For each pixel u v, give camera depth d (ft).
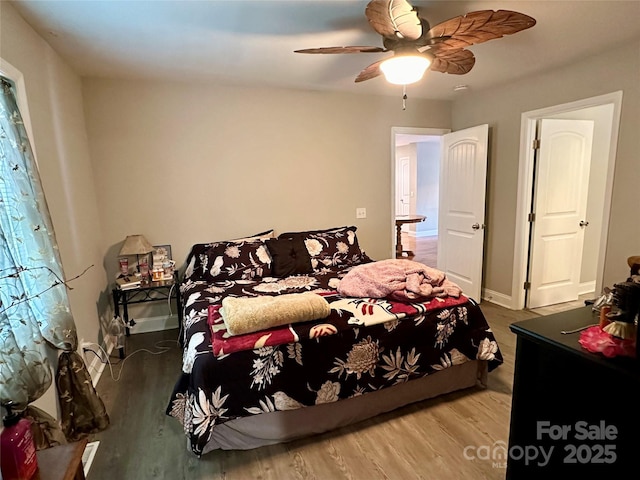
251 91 11.84
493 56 9.43
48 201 7.18
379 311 7.13
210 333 6.55
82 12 6.52
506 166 12.53
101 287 10.42
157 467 5.94
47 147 7.39
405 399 7.35
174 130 11.19
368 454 6.15
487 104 12.98
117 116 10.63
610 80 9.22
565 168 12.42
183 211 11.59
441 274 8.21
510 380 8.29
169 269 10.89
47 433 5.47
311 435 6.61
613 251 9.46
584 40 8.41
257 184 12.29
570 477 4.25
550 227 12.56
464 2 6.54
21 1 6.04
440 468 5.81
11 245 5.42
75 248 8.46
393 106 13.75
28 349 5.13
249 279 10.44
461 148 13.64
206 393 5.74
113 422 7.11
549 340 4.04
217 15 6.79
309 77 10.82
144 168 11.05
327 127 12.93
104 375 8.96
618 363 3.49
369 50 6.75
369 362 6.79
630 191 9.01
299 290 9.14
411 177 29.84
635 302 3.53
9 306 4.88
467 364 7.88
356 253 12.07
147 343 10.78
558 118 11.98
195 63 9.41
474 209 13.26
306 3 6.39
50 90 7.83
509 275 12.84
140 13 6.63
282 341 6.18
